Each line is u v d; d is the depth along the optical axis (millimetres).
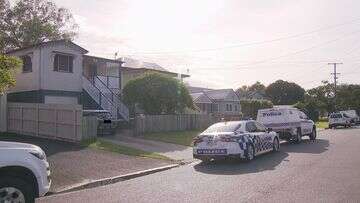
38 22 44344
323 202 9406
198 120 35094
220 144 16516
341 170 14094
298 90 110688
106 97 34469
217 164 16656
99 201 10047
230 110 71375
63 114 22641
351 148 21828
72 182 12844
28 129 24828
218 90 73062
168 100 33312
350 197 9867
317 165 15438
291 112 25969
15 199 7855
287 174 13430
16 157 7879
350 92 90562
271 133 20109
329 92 84500
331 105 83750
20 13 44906
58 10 46531
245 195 10281
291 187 11203
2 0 43500
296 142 26344
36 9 45781
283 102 110562
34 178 8117
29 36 43969
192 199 9992
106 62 38469
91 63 37500
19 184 7859
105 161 16781
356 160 16734
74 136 22016
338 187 11102
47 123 23562
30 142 21359
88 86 34250
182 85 34375
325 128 49438
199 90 74562
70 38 46219
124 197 10461
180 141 25281
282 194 10320
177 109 34281
